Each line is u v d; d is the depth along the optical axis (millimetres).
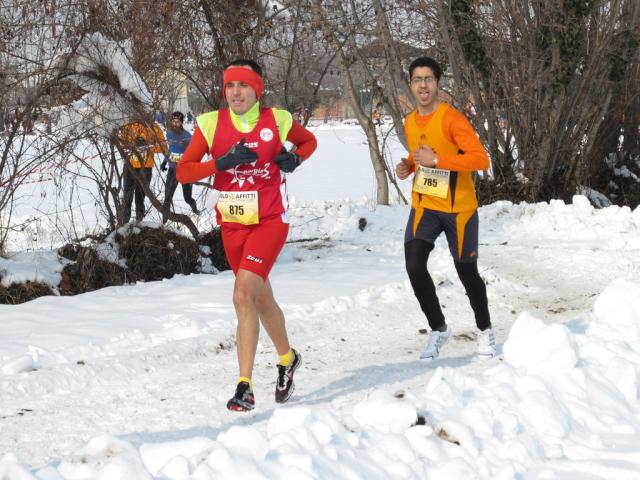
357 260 15047
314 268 14086
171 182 14484
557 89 20734
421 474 5094
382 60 21203
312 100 16406
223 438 5113
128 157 13703
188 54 14250
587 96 21875
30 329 9734
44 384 7672
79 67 12609
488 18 21531
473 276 8406
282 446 4891
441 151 8055
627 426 6184
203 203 15742
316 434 5156
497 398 6156
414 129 8180
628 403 6762
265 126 6844
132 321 10258
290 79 16094
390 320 10617
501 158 22000
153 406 7250
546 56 21109
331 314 10562
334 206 20328
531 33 20906
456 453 5355
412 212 8367
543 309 11344
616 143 24844
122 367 8266
